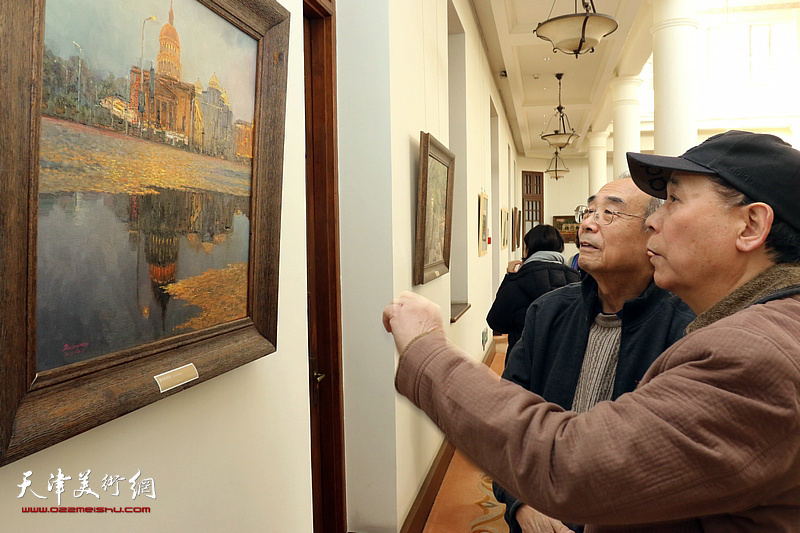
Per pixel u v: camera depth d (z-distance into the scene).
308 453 1.92
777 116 14.48
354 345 3.25
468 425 0.95
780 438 0.82
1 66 0.80
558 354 1.92
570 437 0.88
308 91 3.06
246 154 1.44
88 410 0.95
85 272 0.97
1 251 0.81
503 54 8.20
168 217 1.16
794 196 0.95
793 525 0.89
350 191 3.23
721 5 13.47
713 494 0.82
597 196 1.82
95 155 0.98
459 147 6.32
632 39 8.79
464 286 6.44
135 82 1.06
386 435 3.23
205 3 1.25
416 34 3.84
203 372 1.25
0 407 0.81
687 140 6.07
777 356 0.82
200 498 1.37
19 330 0.84
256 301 1.50
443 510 4.02
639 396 0.89
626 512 0.85
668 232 1.05
